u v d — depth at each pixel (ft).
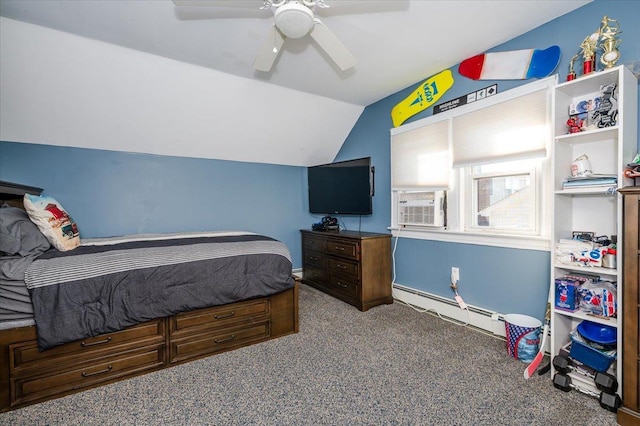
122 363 5.99
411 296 10.00
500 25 6.56
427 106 9.25
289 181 13.67
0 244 5.47
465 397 5.27
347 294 10.28
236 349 7.18
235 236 9.05
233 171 12.29
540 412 4.86
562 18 6.26
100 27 6.46
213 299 6.75
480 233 7.93
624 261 4.64
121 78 7.99
